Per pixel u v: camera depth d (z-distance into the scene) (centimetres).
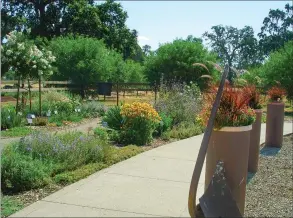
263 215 462
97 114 1442
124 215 411
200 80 2566
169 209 435
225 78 385
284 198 537
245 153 400
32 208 424
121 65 3191
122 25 4597
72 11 4272
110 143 841
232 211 373
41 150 599
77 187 505
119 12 4544
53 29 4347
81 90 2277
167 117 1033
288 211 480
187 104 1156
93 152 643
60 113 1309
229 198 375
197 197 479
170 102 1149
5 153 557
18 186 489
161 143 879
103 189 500
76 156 606
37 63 1270
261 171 700
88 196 470
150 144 859
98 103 1561
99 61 2517
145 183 534
